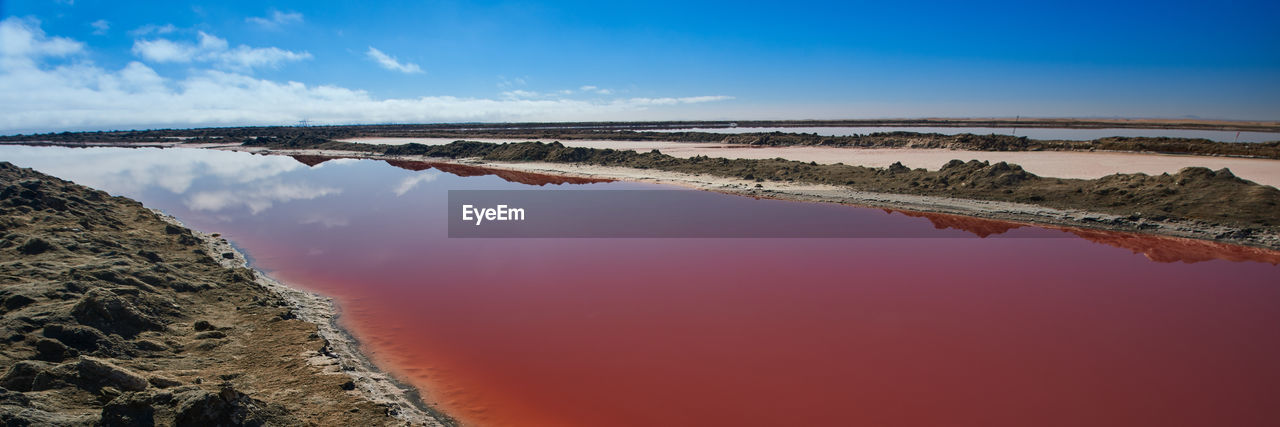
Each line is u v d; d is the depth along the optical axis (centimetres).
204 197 2648
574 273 1443
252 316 1075
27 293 962
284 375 845
